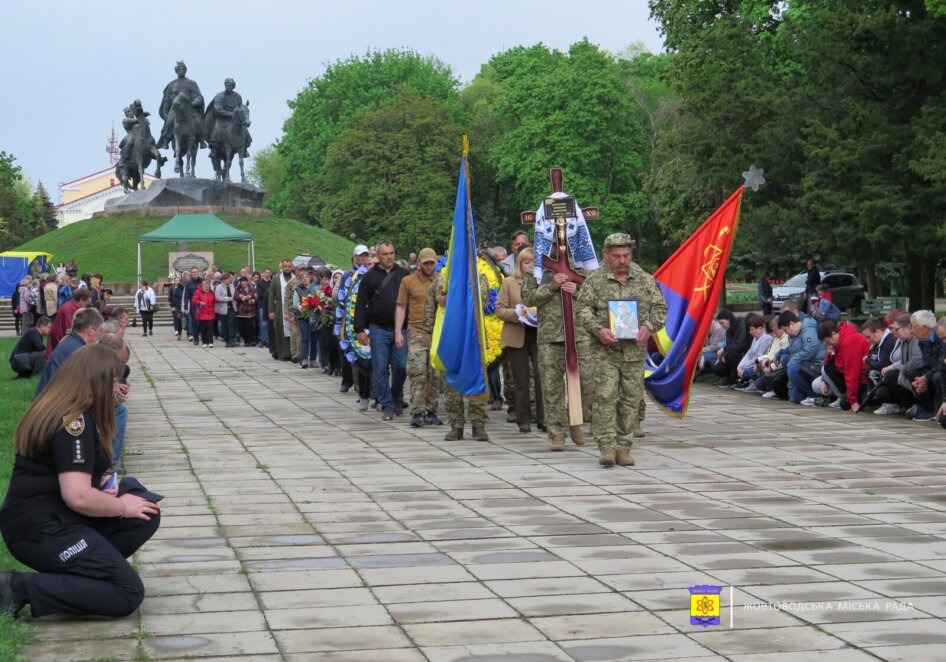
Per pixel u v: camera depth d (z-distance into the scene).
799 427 13.93
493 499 9.45
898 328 14.47
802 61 32.56
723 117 34.78
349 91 90.69
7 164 93.44
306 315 24.64
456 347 12.77
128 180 67.81
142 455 12.32
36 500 6.02
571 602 6.28
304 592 6.55
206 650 5.49
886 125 30.30
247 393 19.55
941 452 11.78
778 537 7.86
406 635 5.71
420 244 79.25
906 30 29.77
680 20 40.50
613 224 72.44
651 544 7.68
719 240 13.83
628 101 72.56
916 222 30.25
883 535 7.90
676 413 13.83
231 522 8.59
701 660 5.26
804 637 5.59
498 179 76.81
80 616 6.07
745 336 18.80
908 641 5.50
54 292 36.06
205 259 57.78
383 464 11.49
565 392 13.05
